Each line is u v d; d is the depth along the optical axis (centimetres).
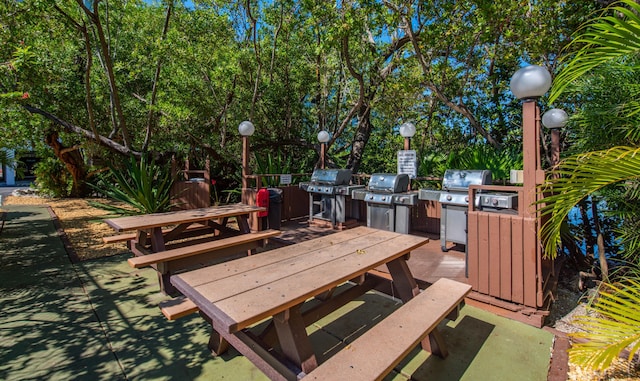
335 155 1027
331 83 855
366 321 263
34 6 467
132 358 213
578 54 163
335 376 135
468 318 262
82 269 378
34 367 202
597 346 155
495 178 447
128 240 378
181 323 259
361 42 681
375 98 723
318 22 556
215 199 859
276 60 808
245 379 194
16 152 825
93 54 784
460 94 552
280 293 162
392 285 277
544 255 241
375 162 1037
